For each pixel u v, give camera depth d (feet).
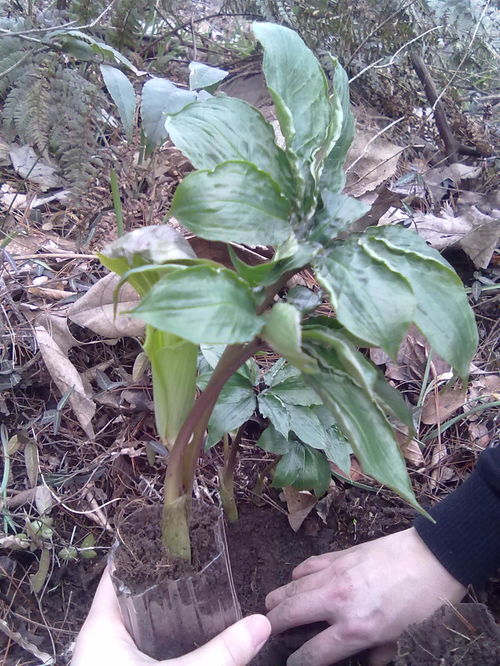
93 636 2.72
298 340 1.58
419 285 1.91
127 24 5.77
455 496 3.31
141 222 4.83
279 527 3.89
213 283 1.70
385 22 6.26
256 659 3.34
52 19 5.27
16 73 4.61
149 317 1.58
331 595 3.17
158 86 3.62
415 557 3.19
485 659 2.83
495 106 7.26
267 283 1.94
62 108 4.59
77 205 4.62
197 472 3.97
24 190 5.16
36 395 4.08
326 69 6.56
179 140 2.01
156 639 2.72
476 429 4.36
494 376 4.61
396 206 4.98
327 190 2.12
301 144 2.12
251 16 6.97
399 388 4.55
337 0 6.30
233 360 2.07
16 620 3.31
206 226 1.86
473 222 5.30
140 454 3.90
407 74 6.79
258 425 4.18
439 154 6.80
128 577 2.61
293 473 3.36
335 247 1.97
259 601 3.58
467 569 3.12
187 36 7.22
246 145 2.08
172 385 2.29
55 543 3.54
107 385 4.05
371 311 1.75
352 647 3.13
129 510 3.73
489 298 5.15
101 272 4.63
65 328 4.07
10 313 4.23
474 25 6.83
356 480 4.10
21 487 3.71
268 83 2.12
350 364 1.77
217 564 2.72
